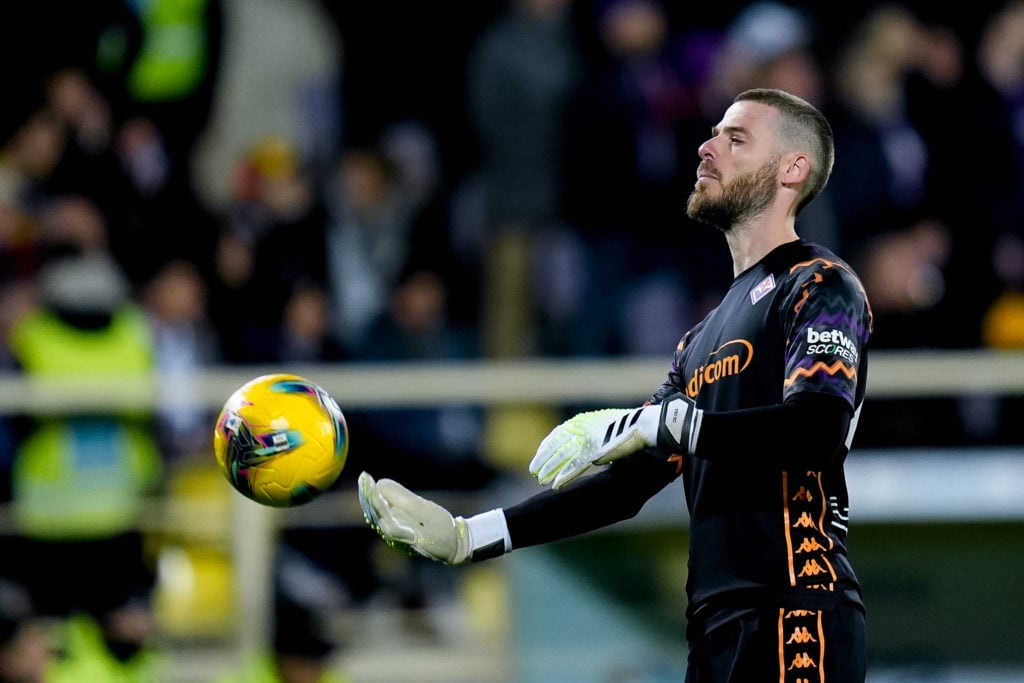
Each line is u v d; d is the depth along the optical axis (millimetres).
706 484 15586
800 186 16031
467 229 37156
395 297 33938
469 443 30859
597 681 27719
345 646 29250
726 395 15430
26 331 29344
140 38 36750
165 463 29828
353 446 30172
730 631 15227
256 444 15750
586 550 27891
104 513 28609
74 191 33500
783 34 34625
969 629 27578
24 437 28625
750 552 15227
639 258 34562
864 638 15352
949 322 33188
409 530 15383
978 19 38500
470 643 29766
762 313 15406
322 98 39094
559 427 15086
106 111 35250
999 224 34594
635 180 34531
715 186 16078
